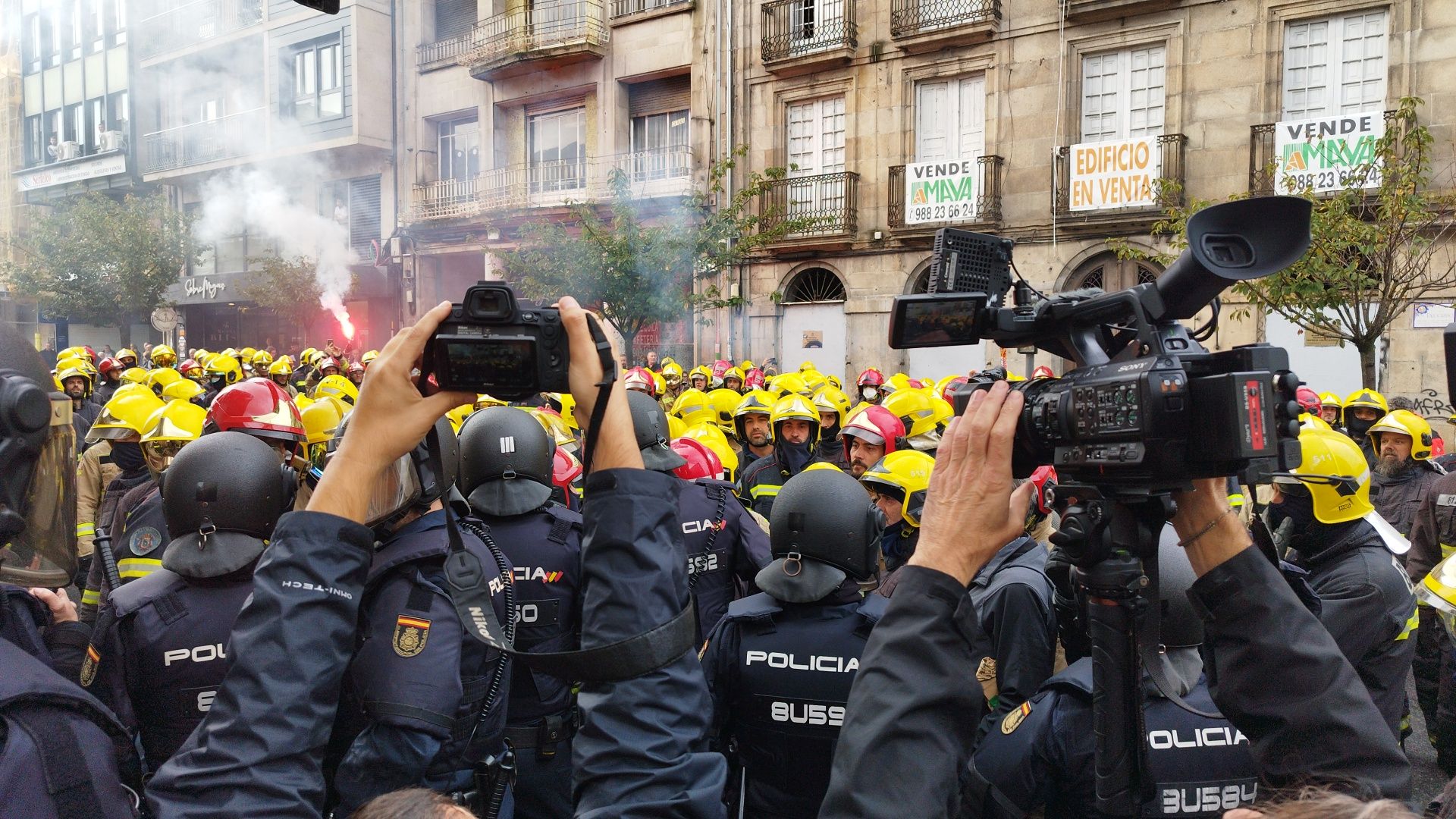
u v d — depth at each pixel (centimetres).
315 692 151
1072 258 1791
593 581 160
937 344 190
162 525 421
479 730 269
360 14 2678
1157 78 1730
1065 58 1792
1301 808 130
